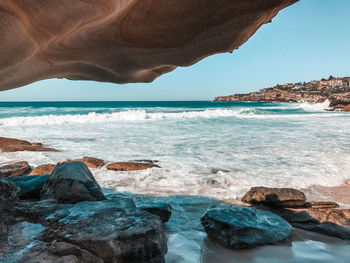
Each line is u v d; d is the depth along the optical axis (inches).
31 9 43.3
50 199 123.8
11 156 316.8
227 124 691.4
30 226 93.7
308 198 188.9
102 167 269.4
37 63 66.7
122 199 124.0
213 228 127.5
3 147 344.8
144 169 259.9
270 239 121.3
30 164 285.1
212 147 371.9
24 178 155.6
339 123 703.7
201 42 77.8
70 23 50.4
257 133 510.9
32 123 697.0
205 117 932.0
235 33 75.9
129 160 302.0
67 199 126.8
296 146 371.2
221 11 69.7
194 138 454.6
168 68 106.0
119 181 224.4
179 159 303.3
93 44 69.7
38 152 340.2
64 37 59.4
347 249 117.6
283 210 162.4
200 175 240.8
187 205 172.4
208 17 70.5
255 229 123.8
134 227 95.0
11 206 101.3
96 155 327.6
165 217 143.0
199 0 66.3
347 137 450.6
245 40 81.6
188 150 354.3
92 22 56.1
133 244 90.0
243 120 810.2
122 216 103.0
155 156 319.9
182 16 69.4
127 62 85.9
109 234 89.0
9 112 1192.2
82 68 84.7
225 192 198.2
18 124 679.1
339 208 170.1
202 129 582.2
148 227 96.6
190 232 132.4
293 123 710.5
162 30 71.9
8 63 53.1
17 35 45.1
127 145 394.3
